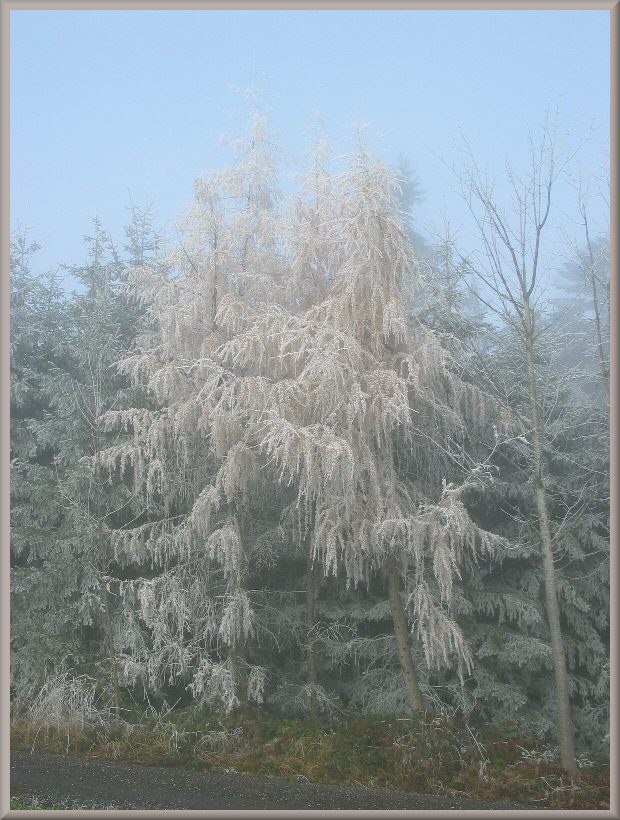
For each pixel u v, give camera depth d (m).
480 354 9.03
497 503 10.14
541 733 8.48
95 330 10.99
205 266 9.64
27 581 10.20
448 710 9.03
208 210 9.77
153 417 9.38
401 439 8.81
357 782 7.43
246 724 8.74
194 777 7.54
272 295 9.35
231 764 7.91
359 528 7.84
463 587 9.93
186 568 9.72
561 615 10.18
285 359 8.18
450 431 8.69
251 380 8.16
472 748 7.84
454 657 9.32
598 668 9.68
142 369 9.45
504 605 9.72
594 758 8.23
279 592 10.34
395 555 8.77
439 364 8.29
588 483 9.33
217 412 8.27
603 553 9.82
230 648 9.70
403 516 8.00
